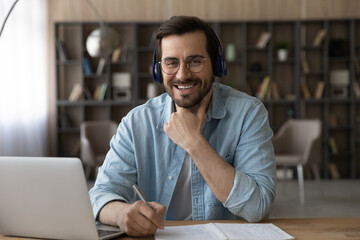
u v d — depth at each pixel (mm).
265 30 6457
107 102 6184
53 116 6449
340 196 4977
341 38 6426
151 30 6484
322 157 6301
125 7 6438
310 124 5078
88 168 5137
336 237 1113
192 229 1195
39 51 5883
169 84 1349
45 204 1082
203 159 1285
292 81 6449
